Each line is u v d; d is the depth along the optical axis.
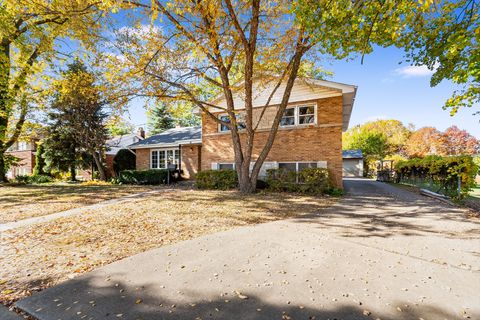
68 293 2.90
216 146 16.48
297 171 12.73
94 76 12.52
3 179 17.23
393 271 3.47
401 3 4.29
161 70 10.86
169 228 5.85
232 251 4.27
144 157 22.17
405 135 42.91
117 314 2.49
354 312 2.54
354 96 13.18
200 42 9.76
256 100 15.14
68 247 4.57
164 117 40.34
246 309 2.59
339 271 3.47
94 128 19.20
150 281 3.19
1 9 10.62
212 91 16.86
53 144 19.59
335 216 7.02
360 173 34.28
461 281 3.18
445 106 6.00
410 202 9.49
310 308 2.61
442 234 5.20
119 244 4.74
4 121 16.28
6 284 3.15
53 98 17.77
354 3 4.46
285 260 3.86
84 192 12.64
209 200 9.91
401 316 2.47
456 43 4.95
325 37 5.14
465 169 9.00
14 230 5.75
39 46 13.65
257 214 7.34
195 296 2.84
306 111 13.92
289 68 11.55
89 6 9.45
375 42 5.36
